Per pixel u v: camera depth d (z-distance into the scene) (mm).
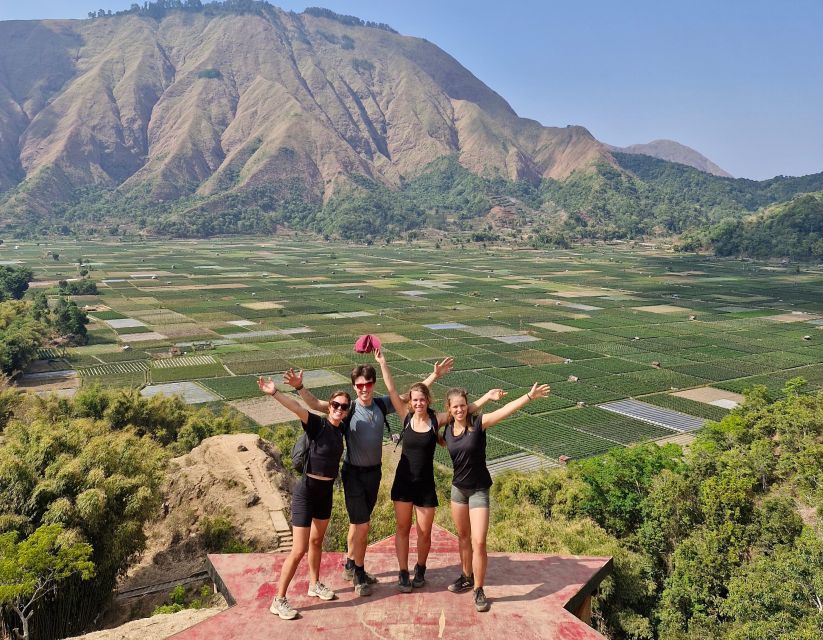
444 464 78375
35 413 68812
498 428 100688
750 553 38594
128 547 34406
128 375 127438
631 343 163750
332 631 9688
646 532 44250
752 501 41938
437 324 185750
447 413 11633
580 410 110562
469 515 10781
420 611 10188
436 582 11172
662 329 181250
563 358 148000
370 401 11828
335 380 126812
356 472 11297
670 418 106750
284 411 106312
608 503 50656
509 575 11406
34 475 35281
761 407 79312
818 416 62406
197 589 35156
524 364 142375
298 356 145625
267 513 43500
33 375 125688
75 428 47156
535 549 38938
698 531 41188
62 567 29406
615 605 36969
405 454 11203
